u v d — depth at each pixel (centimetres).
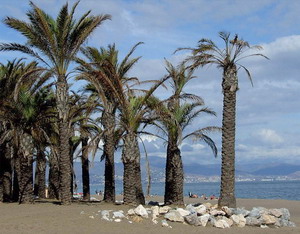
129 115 2402
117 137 2948
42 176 3481
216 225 1789
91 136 3062
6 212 1909
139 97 2461
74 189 3856
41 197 3447
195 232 1617
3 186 2734
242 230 1755
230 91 2250
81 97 2894
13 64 2573
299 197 7300
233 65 2258
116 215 1739
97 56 2730
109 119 2730
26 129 2464
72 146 3397
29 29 2244
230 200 2192
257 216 1938
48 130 2670
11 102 2428
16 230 1445
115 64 2750
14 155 2844
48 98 2511
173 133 2550
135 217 1725
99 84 2308
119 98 2369
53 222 1598
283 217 2030
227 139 2234
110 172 2739
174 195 2566
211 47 2245
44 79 2458
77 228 1520
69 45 2331
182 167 2597
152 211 1867
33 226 1520
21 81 2216
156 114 2428
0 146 2762
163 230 1605
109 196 2716
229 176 2211
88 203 2584
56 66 2333
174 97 2392
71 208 2053
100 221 1656
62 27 2283
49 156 3288
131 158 2403
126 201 2381
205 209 1931
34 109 2445
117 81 2312
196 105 2592
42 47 2291
